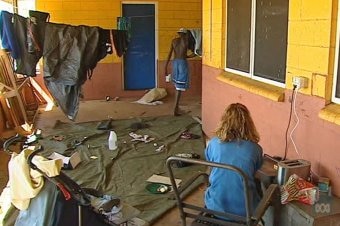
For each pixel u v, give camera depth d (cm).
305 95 318
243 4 438
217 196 242
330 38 285
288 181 281
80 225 247
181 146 521
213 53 536
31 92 755
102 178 411
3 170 446
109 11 824
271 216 283
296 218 263
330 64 289
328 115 283
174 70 698
